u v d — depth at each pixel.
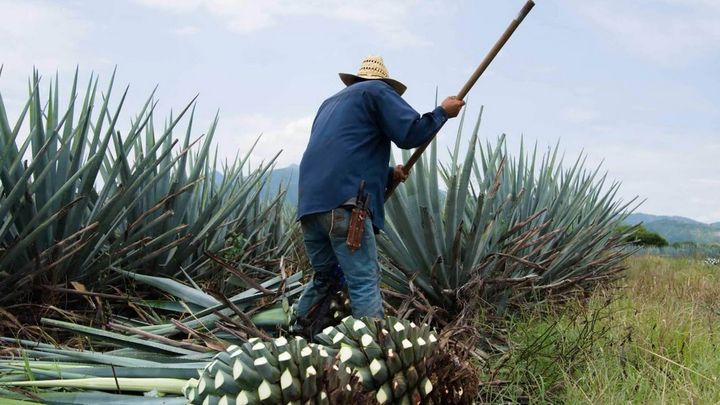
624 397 3.26
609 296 5.35
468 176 4.98
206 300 4.59
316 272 3.93
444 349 3.03
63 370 3.27
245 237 6.55
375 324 2.91
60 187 4.63
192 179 5.48
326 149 3.64
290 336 4.06
